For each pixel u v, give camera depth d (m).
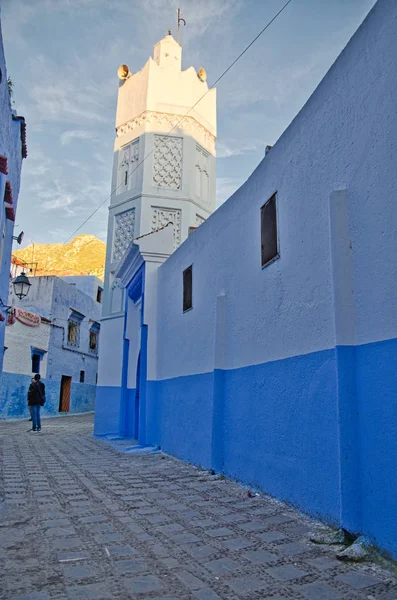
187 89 14.19
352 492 3.65
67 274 35.19
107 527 4.15
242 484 5.91
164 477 6.60
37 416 14.27
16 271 24.45
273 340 5.37
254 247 6.09
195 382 7.85
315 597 2.75
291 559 3.36
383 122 3.62
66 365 26.33
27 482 6.04
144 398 10.30
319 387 4.33
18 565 3.21
